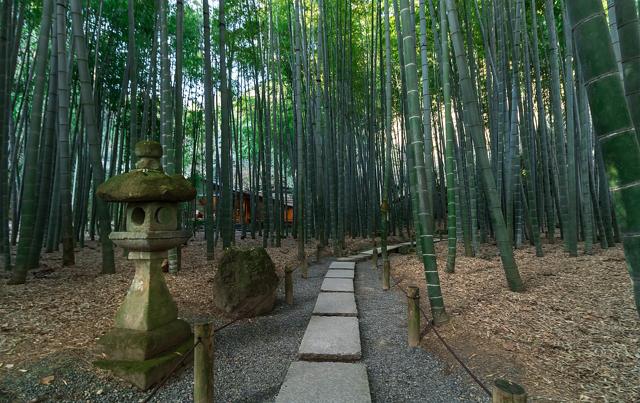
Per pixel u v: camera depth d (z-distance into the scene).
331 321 4.01
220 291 4.30
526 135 7.21
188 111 13.18
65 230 6.61
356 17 11.67
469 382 2.62
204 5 7.12
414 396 2.46
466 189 9.28
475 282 5.27
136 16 9.05
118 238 2.86
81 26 5.38
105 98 9.99
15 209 9.34
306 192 10.78
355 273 7.14
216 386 2.61
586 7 1.76
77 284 5.09
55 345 3.01
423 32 6.84
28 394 2.34
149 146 3.08
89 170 9.82
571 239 6.86
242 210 12.77
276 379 2.73
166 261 5.98
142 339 2.72
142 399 2.42
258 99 10.62
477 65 9.73
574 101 8.11
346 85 10.88
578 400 2.29
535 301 4.19
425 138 7.30
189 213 13.06
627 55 1.97
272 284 4.51
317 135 9.67
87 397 2.38
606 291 4.46
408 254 9.48
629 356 2.81
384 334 3.65
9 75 6.56
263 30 11.28
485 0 8.11
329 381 2.60
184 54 11.11
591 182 7.97
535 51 7.73
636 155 1.64
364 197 12.90
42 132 7.14
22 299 4.25
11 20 6.56
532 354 2.95
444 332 3.54
